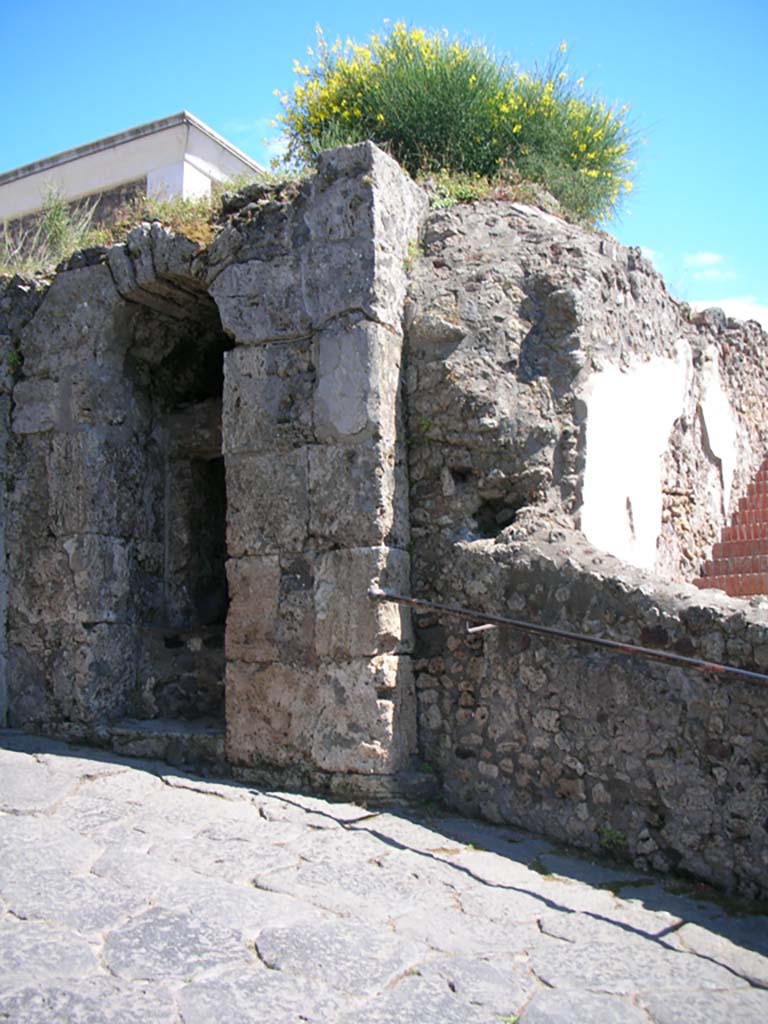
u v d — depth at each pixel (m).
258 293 6.13
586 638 4.76
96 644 6.68
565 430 5.94
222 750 6.04
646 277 7.45
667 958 3.92
